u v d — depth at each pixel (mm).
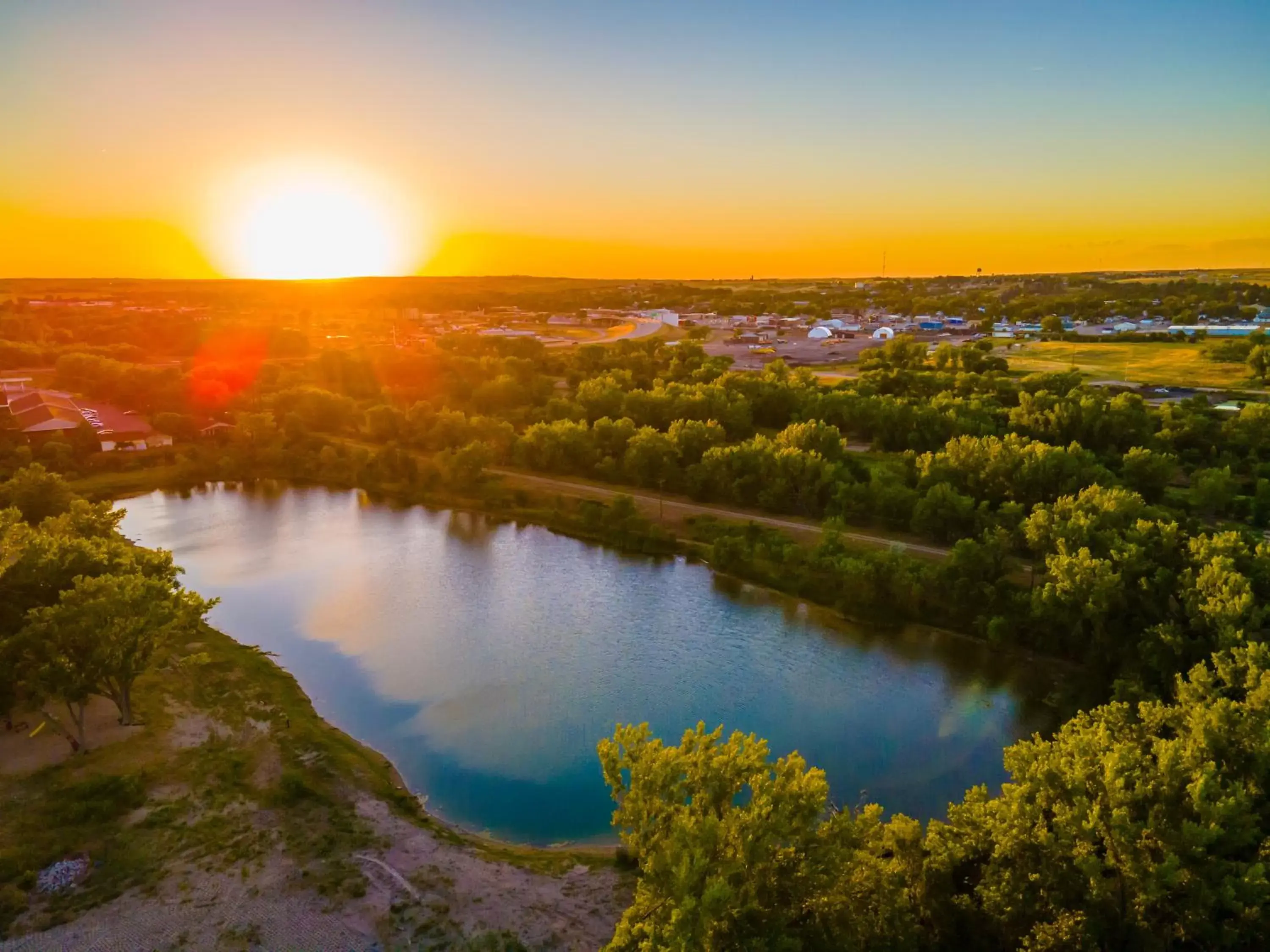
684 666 86000
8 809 55156
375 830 56375
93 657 59938
